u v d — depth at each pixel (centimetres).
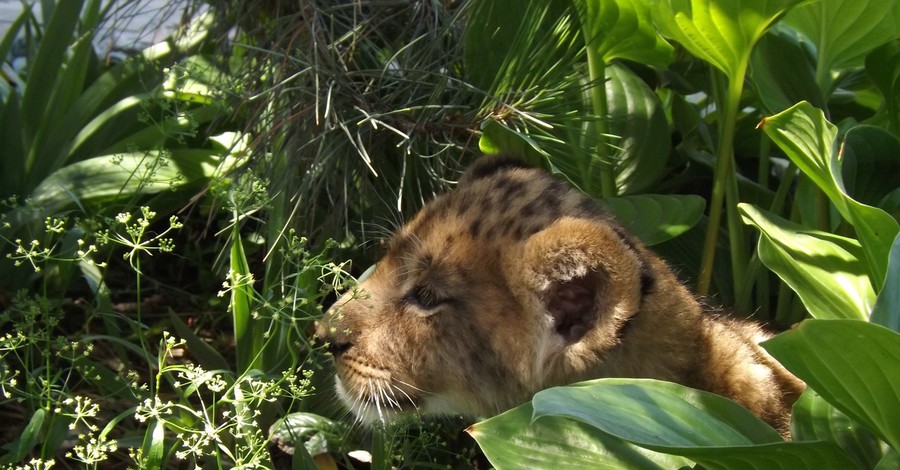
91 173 115
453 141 109
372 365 98
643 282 94
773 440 85
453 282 97
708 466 84
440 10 110
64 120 120
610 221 98
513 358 96
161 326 116
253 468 92
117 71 122
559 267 93
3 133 116
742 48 102
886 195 103
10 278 111
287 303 96
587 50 108
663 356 95
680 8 100
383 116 107
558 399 81
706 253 107
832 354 80
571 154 109
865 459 86
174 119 108
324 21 110
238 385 94
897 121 109
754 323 104
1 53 125
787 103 110
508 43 108
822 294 95
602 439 86
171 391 109
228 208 104
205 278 121
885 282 83
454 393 98
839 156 101
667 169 119
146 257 123
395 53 107
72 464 102
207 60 119
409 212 111
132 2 119
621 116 111
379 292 99
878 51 108
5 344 94
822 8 109
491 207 98
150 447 90
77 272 116
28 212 109
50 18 121
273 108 108
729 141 105
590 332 93
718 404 86
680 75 120
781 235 98
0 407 105
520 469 85
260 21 114
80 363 101
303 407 105
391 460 99
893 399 81
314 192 107
